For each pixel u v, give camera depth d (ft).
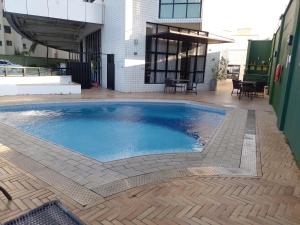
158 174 11.89
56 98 35.01
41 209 6.40
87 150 18.93
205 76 52.34
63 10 44.32
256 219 8.56
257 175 12.15
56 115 29.37
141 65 44.75
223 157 14.61
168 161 13.69
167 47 47.39
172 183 10.98
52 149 15.11
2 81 35.86
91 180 11.09
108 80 49.03
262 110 30.89
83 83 48.14
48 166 12.55
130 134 23.49
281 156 15.02
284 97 20.30
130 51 43.11
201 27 47.11
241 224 8.28
